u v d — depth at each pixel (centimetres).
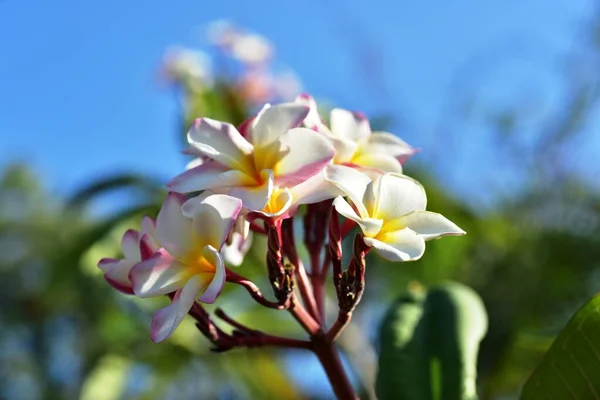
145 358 124
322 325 62
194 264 58
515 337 100
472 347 69
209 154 59
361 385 96
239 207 57
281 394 137
